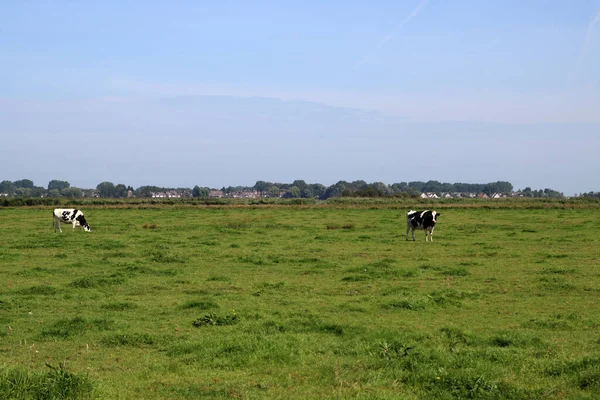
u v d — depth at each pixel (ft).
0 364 35.70
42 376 30.30
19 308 53.01
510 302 55.88
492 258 85.40
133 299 57.77
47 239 108.78
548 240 107.04
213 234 120.57
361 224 145.79
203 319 47.19
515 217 166.81
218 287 64.13
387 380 31.99
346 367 34.37
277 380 32.48
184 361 36.76
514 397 29.60
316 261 82.89
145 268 74.64
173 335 43.29
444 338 41.68
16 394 28.43
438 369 33.17
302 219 164.96
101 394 29.45
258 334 42.86
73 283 64.08
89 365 36.27
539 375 33.09
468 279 68.33
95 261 81.61
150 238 111.96
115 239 110.32
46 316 50.03
